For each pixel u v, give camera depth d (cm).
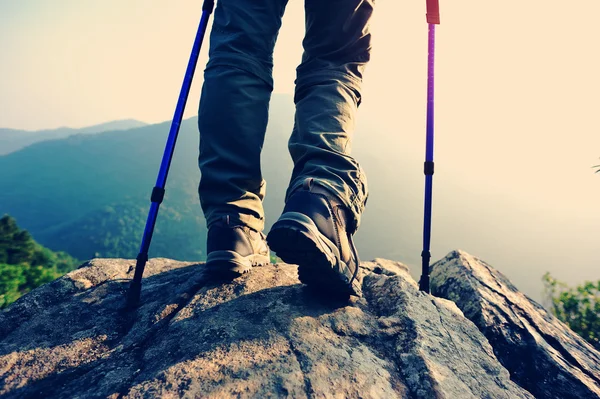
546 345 142
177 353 94
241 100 123
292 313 110
